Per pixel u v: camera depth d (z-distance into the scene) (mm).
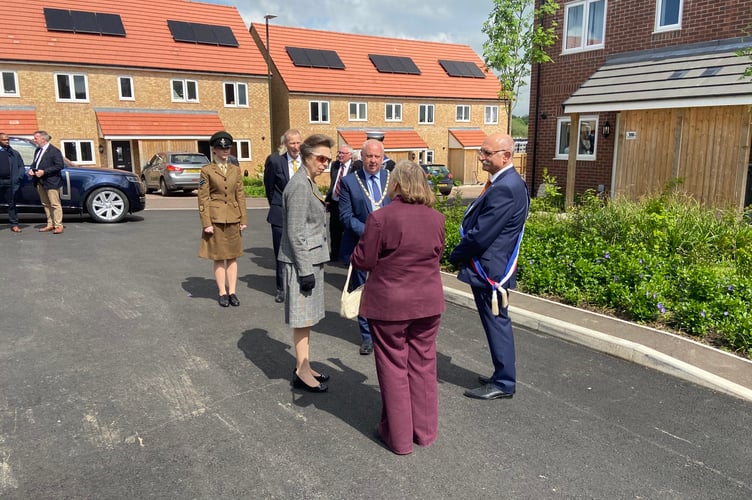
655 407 3963
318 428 3623
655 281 5926
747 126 10031
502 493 2967
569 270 6555
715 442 3512
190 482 3008
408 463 3240
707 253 7043
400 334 3289
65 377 4273
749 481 3119
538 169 15727
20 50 25625
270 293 6875
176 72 28938
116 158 28438
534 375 4504
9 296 6352
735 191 10320
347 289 3520
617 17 13461
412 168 3305
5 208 10977
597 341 5027
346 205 5016
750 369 4402
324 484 3018
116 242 9820
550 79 15156
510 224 3898
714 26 11688
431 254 3295
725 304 5270
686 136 11180
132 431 3516
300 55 33875
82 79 26984
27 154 11320
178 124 28625
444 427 3678
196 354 4805
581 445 3467
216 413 3781
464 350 5078
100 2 29344
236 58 30969
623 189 12328
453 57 40906
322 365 4672
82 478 3018
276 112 33875
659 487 3047
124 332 5301
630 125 12188
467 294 6395
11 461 3156
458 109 38500
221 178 5996
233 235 6109
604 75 12922
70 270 7633
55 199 10375
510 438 3541
